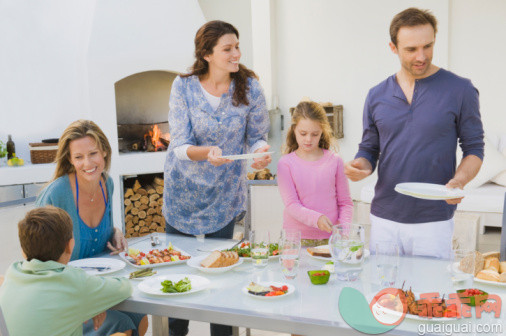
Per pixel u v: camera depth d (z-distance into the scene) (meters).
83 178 1.98
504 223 1.95
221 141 2.30
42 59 5.12
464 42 5.30
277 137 6.07
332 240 1.60
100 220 2.07
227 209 2.36
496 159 4.71
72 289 1.48
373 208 2.09
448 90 1.88
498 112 5.25
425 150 1.92
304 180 2.23
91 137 1.92
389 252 1.46
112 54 4.71
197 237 2.26
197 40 2.20
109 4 4.77
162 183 4.96
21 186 4.61
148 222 4.95
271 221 4.16
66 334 1.51
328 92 5.94
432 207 1.93
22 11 5.05
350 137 5.88
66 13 5.16
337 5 5.77
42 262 1.51
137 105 5.49
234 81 2.28
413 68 1.83
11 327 1.46
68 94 5.22
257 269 1.72
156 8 4.97
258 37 6.07
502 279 1.50
